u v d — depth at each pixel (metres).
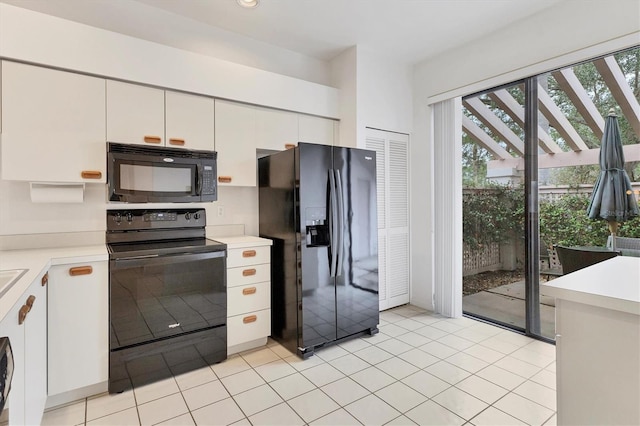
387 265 3.56
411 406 1.88
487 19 2.79
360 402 1.92
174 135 2.47
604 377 1.01
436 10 2.66
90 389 1.99
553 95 2.70
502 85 3.00
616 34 2.25
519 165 2.99
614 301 0.96
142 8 2.58
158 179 2.36
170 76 2.42
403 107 3.63
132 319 2.08
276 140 2.99
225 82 2.67
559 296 1.08
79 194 2.20
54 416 1.79
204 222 2.84
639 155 2.28
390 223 3.57
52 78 2.04
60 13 2.31
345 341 2.78
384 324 3.18
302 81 3.12
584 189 2.55
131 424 1.73
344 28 2.94
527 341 2.77
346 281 2.76
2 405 0.84
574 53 2.46
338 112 3.40
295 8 2.64
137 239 2.52
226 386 2.11
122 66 2.24
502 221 3.15
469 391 2.03
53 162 2.05
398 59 3.54
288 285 2.66
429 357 2.48
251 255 2.60
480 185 3.36
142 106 2.34
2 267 1.60
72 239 2.32
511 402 1.91
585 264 2.35
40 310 1.60
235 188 3.04
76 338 1.90
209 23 2.86
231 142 2.73
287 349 2.67
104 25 2.45
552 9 2.58
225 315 2.46
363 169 2.89
